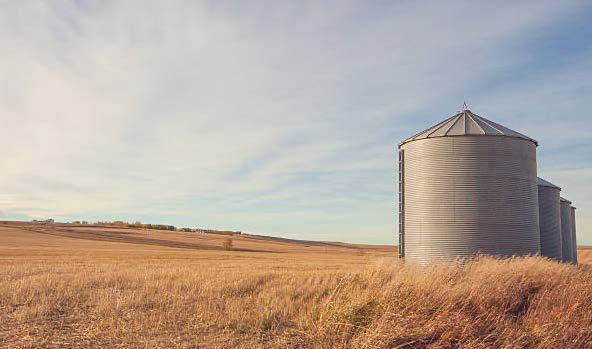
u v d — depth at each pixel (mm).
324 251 118812
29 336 10492
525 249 26438
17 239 102375
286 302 13773
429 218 26953
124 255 65625
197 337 10477
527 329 10398
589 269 18094
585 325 10531
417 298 11406
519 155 26828
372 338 9414
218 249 112312
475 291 12242
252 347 9711
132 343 9969
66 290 16922
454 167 26531
